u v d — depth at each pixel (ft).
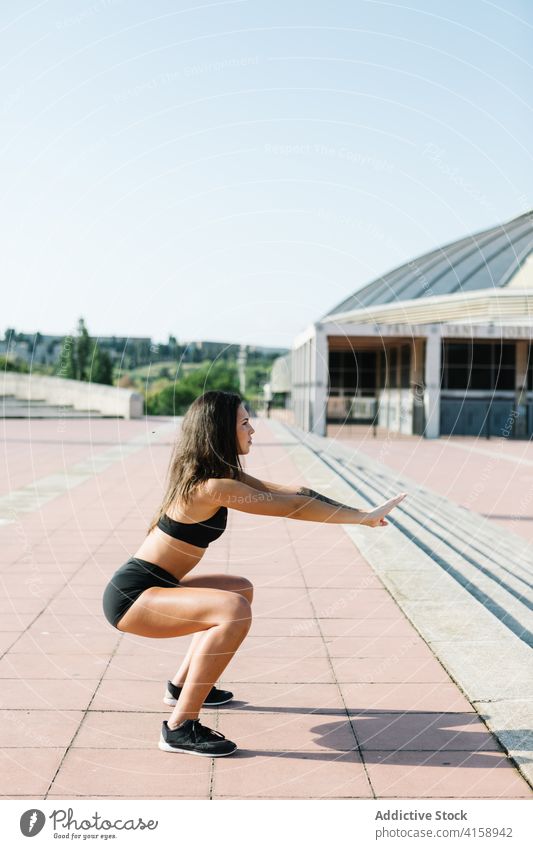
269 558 22.15
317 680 13.00
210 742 10.36
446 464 54.60
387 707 11.97
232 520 28.37
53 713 11.60
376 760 10.36
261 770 10.11
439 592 18.12
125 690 12.48
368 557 21.85
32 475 42.11
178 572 11.13
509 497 38.40
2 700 12.04
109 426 88.94
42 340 124.57
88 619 16.12
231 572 20.45
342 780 9.89
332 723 11.41
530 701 12.01
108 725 11.24
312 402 80.48
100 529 26.30
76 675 13.07
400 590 18.30
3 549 22.91
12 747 10.55
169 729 10.52
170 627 10.70
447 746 10.74
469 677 12.90
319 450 61.57
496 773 10.07
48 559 21.68
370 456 59.57
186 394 91.86
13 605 17.07
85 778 9.84
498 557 24.36
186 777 9.92
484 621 15.89
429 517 31.37
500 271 104.99
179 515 10.82
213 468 10.64
